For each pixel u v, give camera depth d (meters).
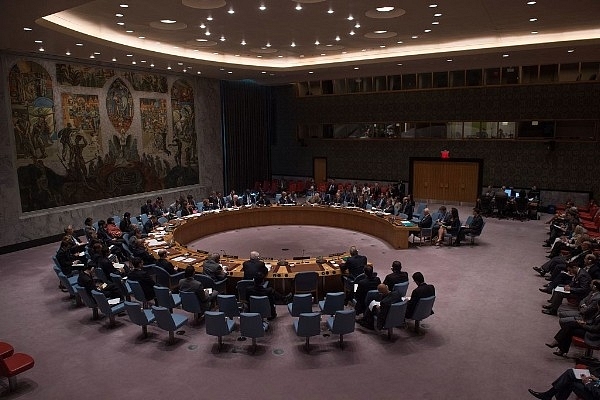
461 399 6.75
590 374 6.47
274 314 9.65
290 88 27.77
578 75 19.50
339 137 26.41
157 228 15.25
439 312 9.98
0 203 14.85
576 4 10.96
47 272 13.20
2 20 10.38
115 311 9.20
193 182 22.97
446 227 15.70
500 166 21.95
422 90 23.19
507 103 21.22
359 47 17.42
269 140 28.78
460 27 13.69
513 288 11.45
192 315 10.09
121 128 18.91
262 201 20.62
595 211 17.02
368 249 15.44
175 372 7.60
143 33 14.38
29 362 7.12
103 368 7.76
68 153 16.91
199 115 22.98
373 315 8.99
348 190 23.28
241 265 11.34
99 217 18.19
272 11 11.68
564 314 8.95
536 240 16.20
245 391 7.01
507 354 8.11
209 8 11.24
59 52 15.29
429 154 23.77
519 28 13.91
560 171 20.59
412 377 7.37
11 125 15.02
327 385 7.15
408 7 11.30
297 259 11.75
